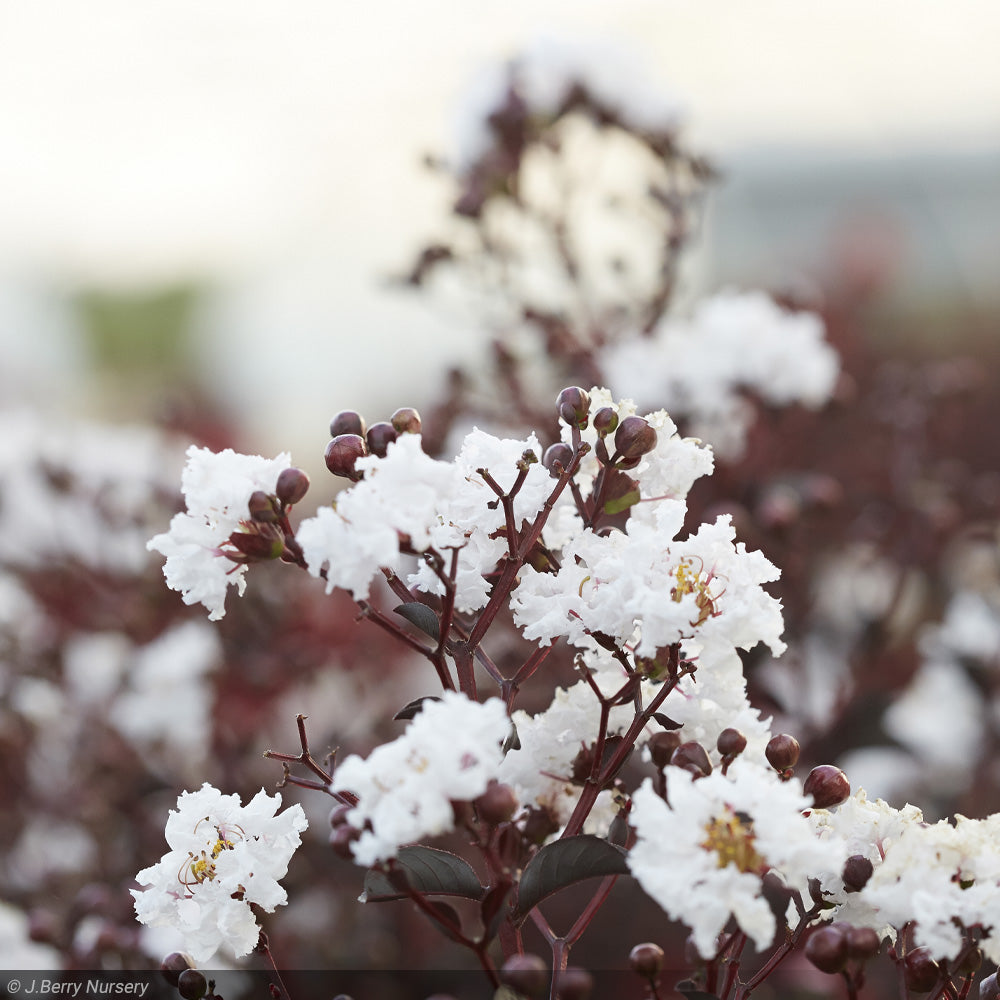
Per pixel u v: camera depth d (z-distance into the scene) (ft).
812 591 9.83
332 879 9.16
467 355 10.90
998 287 23.45
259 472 3.95
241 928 3.92
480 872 8.48
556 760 4.20
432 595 4.67
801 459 12.24
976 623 9.80
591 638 3.97
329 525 3.58
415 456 3.60
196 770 9.78
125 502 10.59
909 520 10.50
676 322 9.82
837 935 3.46
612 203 9.71
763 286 19.63
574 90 9.54
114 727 9.84
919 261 23.59
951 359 20.31
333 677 10.12
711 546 3.84
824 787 3.86
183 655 9.34
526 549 4.06
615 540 4.08
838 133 25.17
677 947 8.99
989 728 9.62
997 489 11.73
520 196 9.68
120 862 9.49
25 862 9.70
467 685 4.07
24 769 10.20
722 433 9.04
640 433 4.09
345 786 3.22
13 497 10.72
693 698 4.09
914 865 3.57
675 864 3.29
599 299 9.94
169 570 3.90
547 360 9.75
